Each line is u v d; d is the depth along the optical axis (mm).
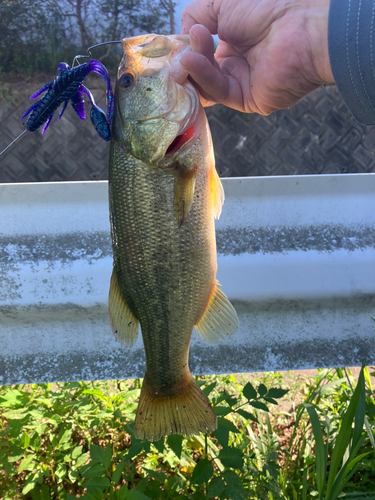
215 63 643
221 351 717
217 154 1434
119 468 626
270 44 643
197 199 560
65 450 756
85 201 723
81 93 535
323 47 603
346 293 720
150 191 542
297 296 716
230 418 857
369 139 1464
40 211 718
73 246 717
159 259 549
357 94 552
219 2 656
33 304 698
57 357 709
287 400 889
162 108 547
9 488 710
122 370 712
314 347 723
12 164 1422
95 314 710
